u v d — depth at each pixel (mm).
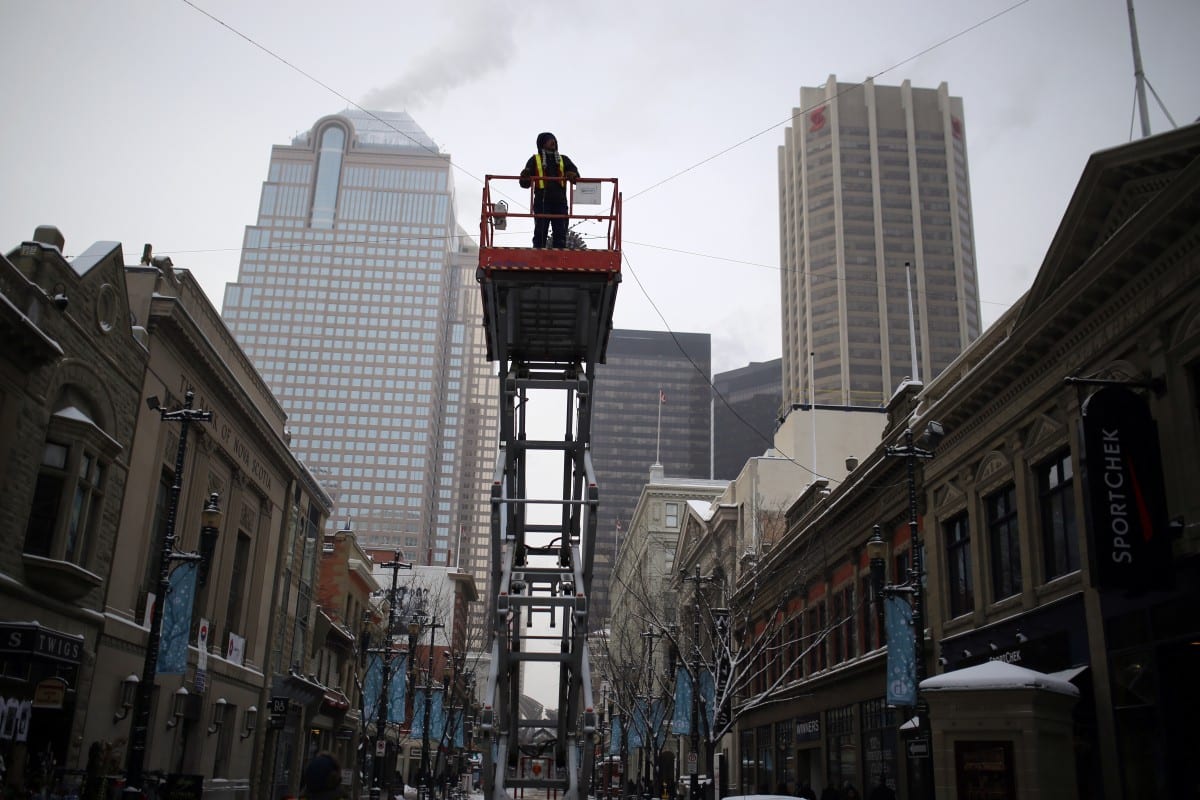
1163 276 18297
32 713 21219
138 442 24953
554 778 16828
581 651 15273
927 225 165125
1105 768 19391
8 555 19438
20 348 19094
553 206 16047
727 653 33938
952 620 27734
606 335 16234
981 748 18406
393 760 54906
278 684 38344
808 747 41188
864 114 169875
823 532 39188
